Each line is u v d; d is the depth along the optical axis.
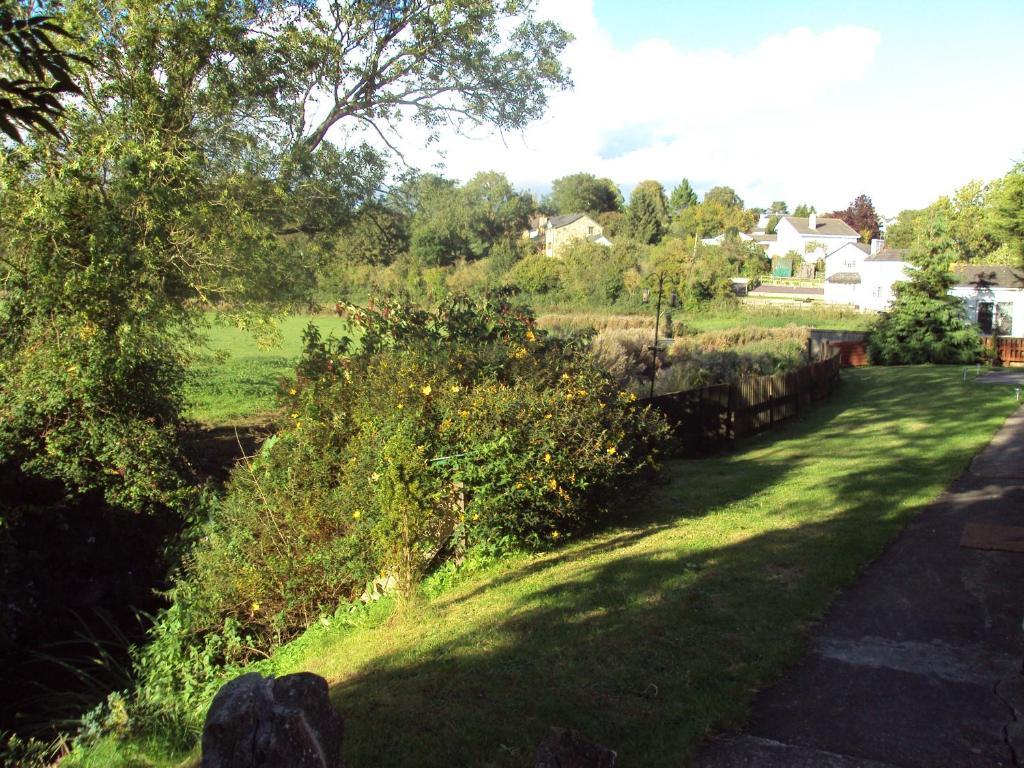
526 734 4.13
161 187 11.66
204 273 12.98
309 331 9.86
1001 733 4.11
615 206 119.50
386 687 4.93
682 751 3.92
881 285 56.34
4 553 8.70
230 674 6.83
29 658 8.80
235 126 14.58
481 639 5.59
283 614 7.51
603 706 4.41
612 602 6.11
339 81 16.12
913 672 4.85
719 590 6.27
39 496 10.09
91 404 10.32
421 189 19.25
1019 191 35.12
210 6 12.41
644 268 57.66
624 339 26.30
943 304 34.47
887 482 10.35
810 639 5.36
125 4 11.89
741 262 84.12
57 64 3.20
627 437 9.12
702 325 50.22
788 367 24.39
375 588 7.42
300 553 7.77
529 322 10.20
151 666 7.63
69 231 10.98
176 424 11.87
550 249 86.69
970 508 8.77
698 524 8.62
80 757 5.68
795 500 9.67
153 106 12.17
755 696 4.55
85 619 9.59
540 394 8.37
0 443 9.64
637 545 7.85
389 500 6.66
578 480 7.97
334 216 17.48
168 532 10.79
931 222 36.50
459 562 7.61
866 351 36.03
